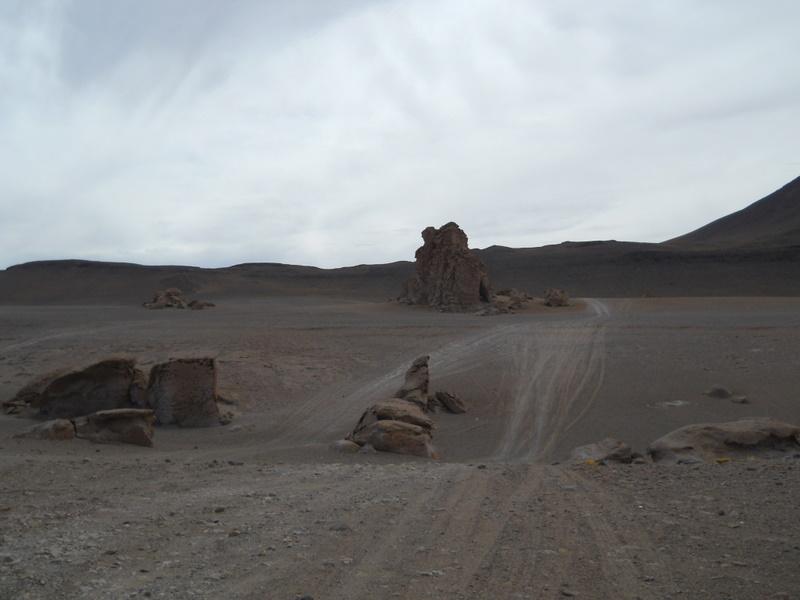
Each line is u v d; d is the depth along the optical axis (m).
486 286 63.88
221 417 22.22
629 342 36.75
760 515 7.45
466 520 7.70
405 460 15.05
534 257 164.00
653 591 5.49
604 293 134.50
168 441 18.64
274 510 8.27
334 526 7.41
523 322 48.03
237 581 5.87
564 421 22.39
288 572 6.07
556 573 5.96
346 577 5.93
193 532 7.33
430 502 8.59
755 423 13.80
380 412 17.34
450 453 18.39
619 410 23.62
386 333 42.56
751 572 5.80
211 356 22.14
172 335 42.31
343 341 39.62
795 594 5.31
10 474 10.77
